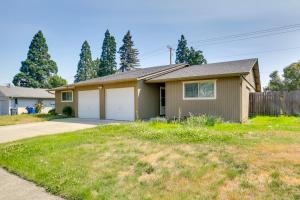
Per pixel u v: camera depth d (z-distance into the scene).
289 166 4.31
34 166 5.66
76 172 5.06
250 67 12.30
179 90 13.88
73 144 7.29
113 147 6.64
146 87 15.35
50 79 49.94
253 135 7.10
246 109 13.69
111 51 49.69
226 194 3.64
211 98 12.68
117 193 4.04
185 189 3.95
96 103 17.95
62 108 22.95
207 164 4.78
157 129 8.66
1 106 30.75
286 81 30.62
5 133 11.38
